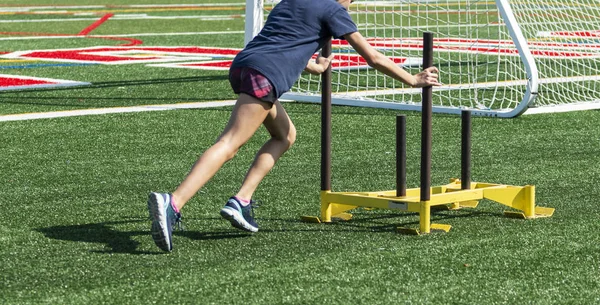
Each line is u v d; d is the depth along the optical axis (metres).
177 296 7.75
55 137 15.59
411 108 18.80
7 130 16.20
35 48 31.78
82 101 19.70
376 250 9.10
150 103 19.45
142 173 13.00
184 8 53.34
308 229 9.98
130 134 15.91
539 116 17.66
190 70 25.47
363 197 10.04
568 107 18.23
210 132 16.14
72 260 8.79
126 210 10.88
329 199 10.25
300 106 19.17
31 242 9.43
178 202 8.98
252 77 9.05
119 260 8.79
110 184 12.31
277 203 11.20
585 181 12.39
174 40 35.00
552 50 21.12
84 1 59.78
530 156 14.09
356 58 26.86
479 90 21.27
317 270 8.44
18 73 24.83
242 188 9.56
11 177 12.70
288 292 7.85
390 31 36.91
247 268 8.50
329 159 10.23
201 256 8.91
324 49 9.99
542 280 8.20
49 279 8.21
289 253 9.01
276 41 9.15
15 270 8.48
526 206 10.47
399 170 10.04
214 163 9.07
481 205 11.20
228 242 9.43
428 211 9.70
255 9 19.39
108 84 22.53
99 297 7.73
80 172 13.03
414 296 7.76
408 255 8.92
